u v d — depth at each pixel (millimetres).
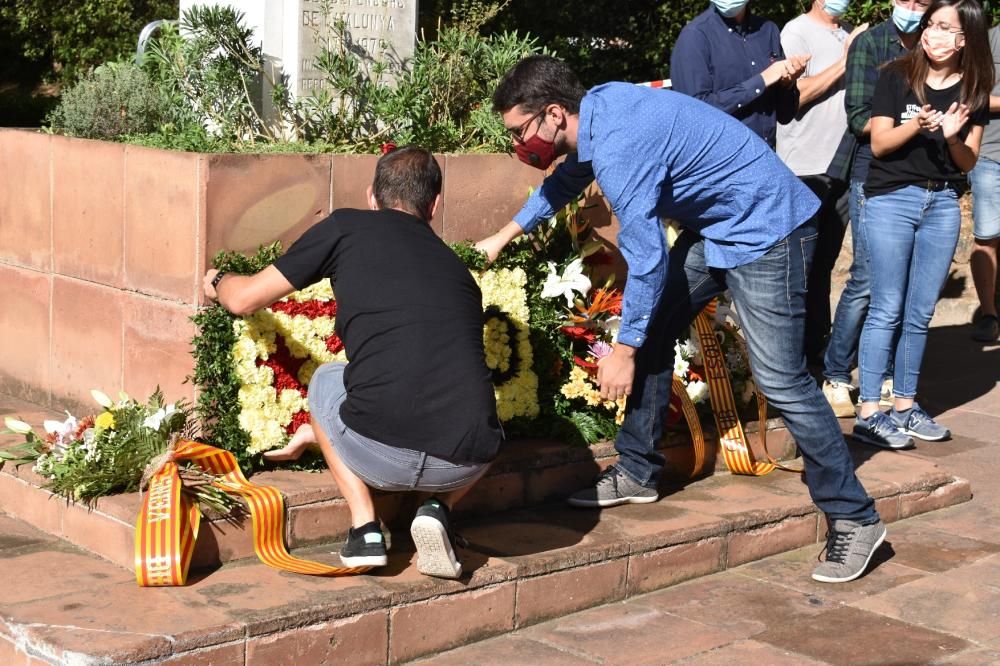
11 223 5180
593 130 3904
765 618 4027
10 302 5254
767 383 4320
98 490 3969
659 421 4617
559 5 11930
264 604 3443
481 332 3770
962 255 8953
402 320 3594
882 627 3963
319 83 5516
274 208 4367
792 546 4738
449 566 3629
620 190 3879
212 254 4215
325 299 4426
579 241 5336
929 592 4281
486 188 5035
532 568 3898
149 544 3592
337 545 4109
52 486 4141
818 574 4363
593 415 5066
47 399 5105
